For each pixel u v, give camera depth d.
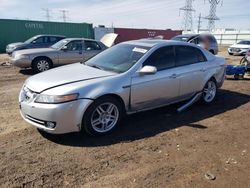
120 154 3.97
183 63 5.79
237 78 10.25
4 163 3.63
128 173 3.48
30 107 4.23
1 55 21.80
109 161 3.76
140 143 4.35
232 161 3.87
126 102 4.80
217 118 5.66
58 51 11.62
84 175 3.41
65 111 4.10
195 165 3.72
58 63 11.70
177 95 5.69
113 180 3.32
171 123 5.27
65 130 4.20
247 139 4.65
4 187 3.13
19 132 4.69
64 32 28.59
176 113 5.86
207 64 6.29
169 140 4.50
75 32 29.22
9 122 5.19
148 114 5.73
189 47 6.05
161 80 5.23
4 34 25.81
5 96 7.27
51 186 3.17
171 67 5.50
